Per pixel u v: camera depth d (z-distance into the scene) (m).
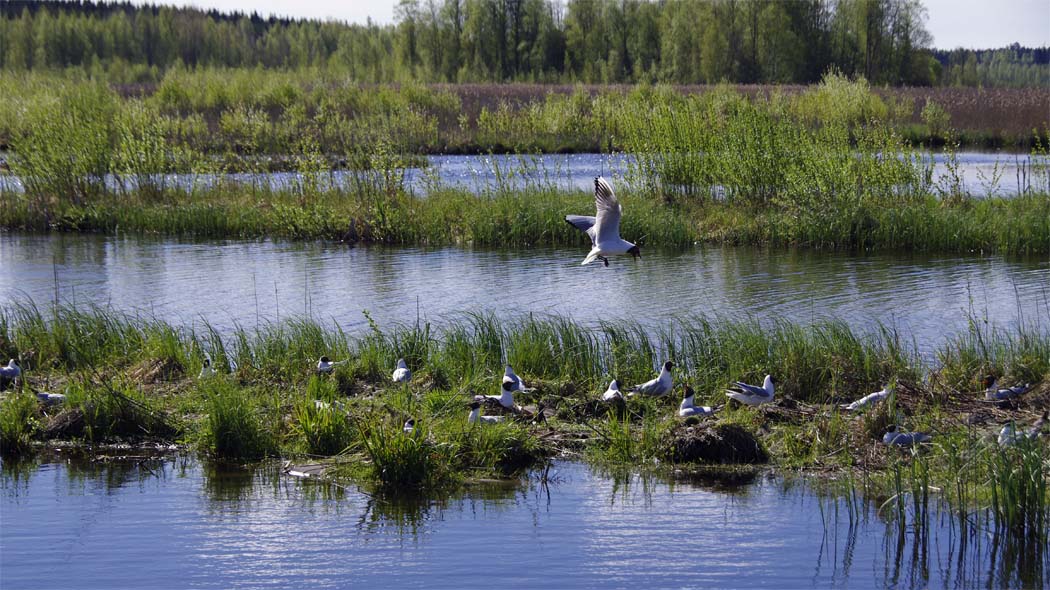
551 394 14.79
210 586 9.58
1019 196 33.41
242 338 17.20
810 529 10.88
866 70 111.56
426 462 12.37
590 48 118.88
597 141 55.56
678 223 31.05
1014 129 61.50
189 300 22.72
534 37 120.44
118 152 38.53
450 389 15.05
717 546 10.49
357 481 12.35
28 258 28.81
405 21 117.88
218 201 36.75
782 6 111.25
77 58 131.88
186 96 65.12
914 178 33.25
